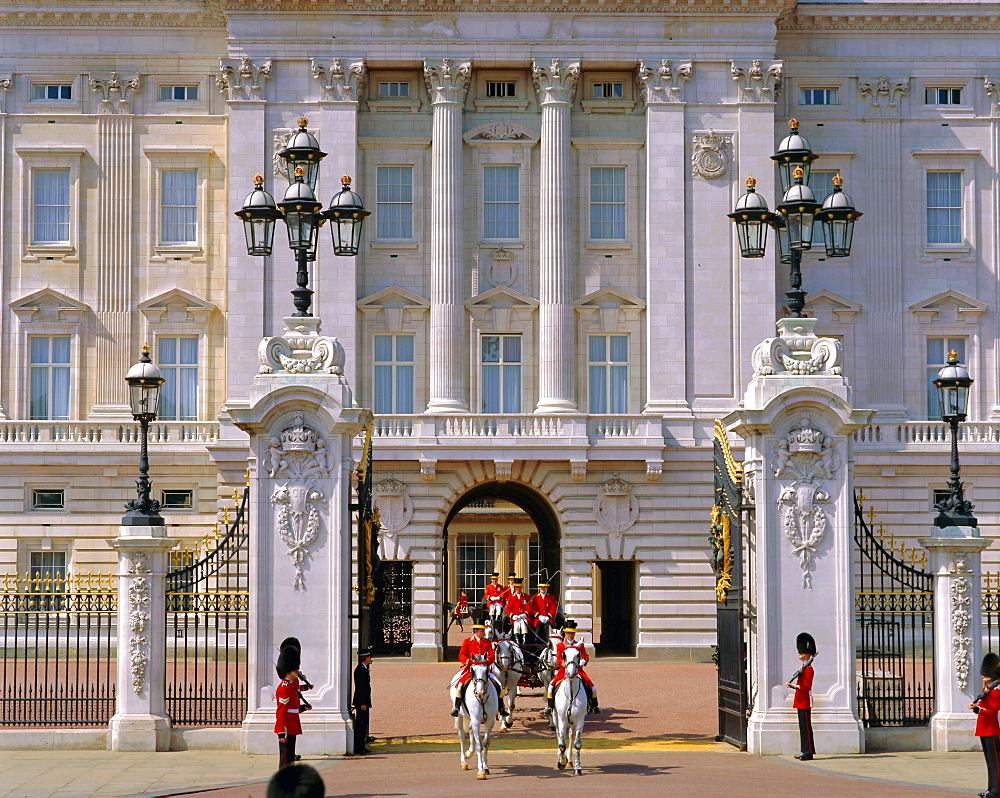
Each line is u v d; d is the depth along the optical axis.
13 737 28.95
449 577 89.75
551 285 57.03
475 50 57.38
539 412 55.78
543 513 61.06
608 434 55.34
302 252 30.36
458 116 57.59
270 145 56.66
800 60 59.50
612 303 57.94
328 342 29.58
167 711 29.66
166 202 59.53
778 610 28.97
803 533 29.08
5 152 59.00
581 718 26.89
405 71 58.47
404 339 58.12
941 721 29.11
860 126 59.66
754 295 56.59
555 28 57.41
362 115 58.19
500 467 54.81
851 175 59.62
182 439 57.84
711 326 56.59
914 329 59.44
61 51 59.16
